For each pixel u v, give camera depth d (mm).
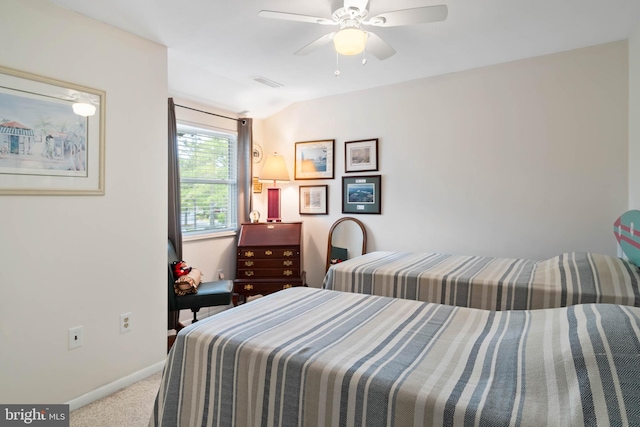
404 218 3684
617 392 860
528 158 3078
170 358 1469
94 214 2203
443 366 1155
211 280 3857
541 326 1311
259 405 1216
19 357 1891
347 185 4008
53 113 2002
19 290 1887
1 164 1813
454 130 3389
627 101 2707
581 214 2895
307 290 2131
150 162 2523
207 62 3027
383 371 1110
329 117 4090
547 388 963
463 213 3379
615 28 2529
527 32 2562
